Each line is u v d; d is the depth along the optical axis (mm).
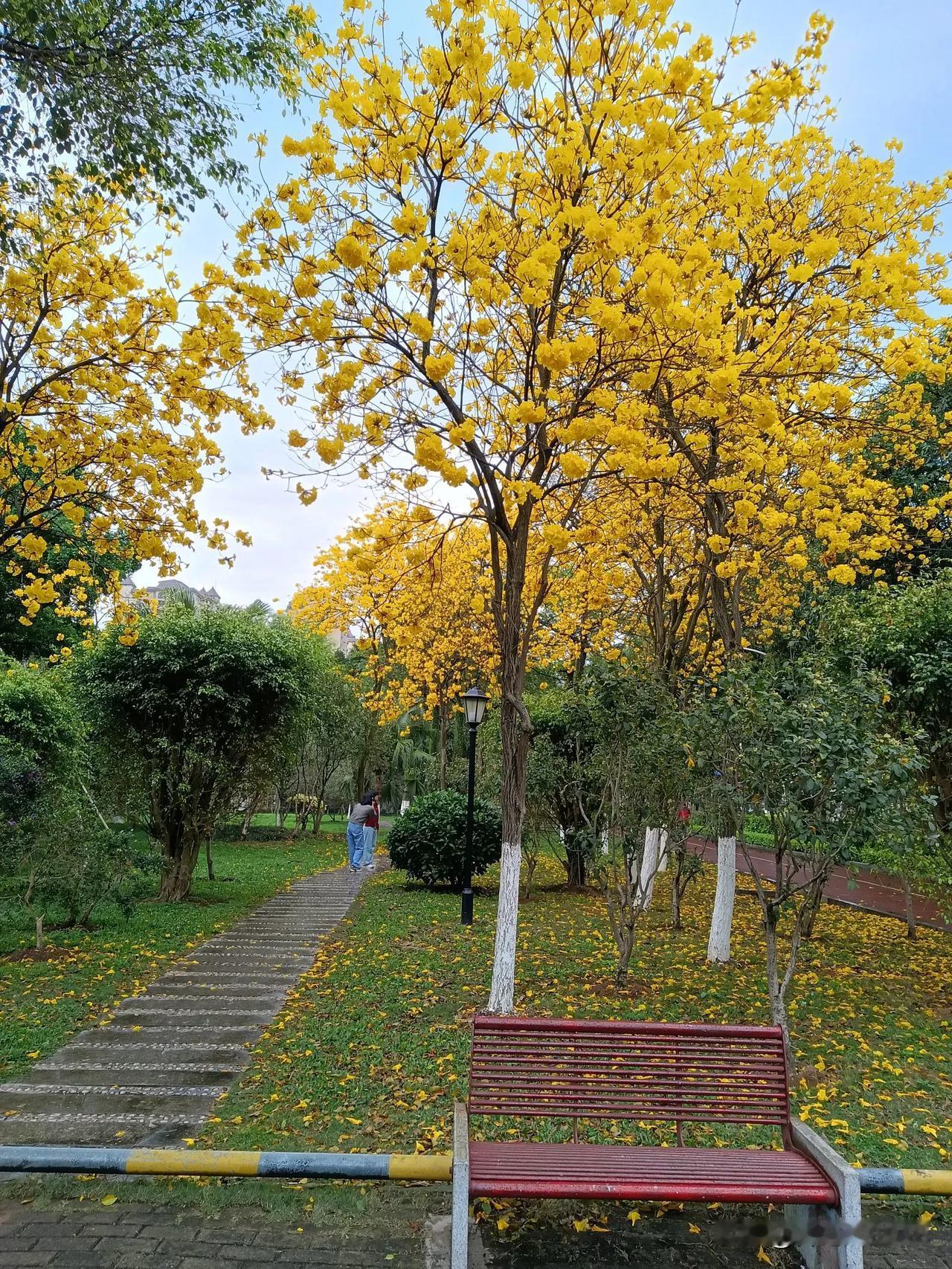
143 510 5977
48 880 7582
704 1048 3240
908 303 5633
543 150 5098
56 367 5734
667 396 6016
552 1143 3459
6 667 13375
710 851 19031
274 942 8117
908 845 4910
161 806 10672
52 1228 3008
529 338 5504
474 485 5566
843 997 6527
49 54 4871
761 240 6758
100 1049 4973
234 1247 2904
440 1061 4680
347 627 15633
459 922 9227
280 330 4918
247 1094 4242
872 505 8883
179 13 4984
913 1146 3770
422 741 23578
